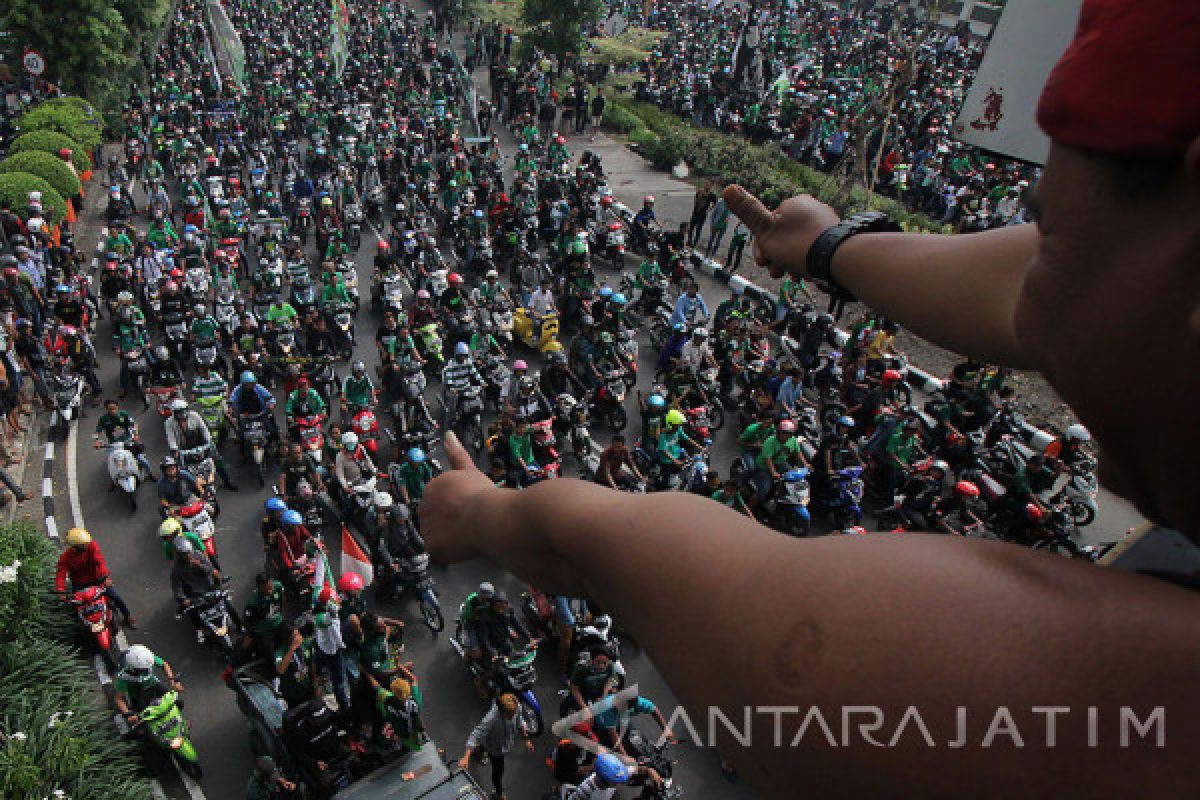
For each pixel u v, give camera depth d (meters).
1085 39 0.59
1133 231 0.57
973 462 17.88
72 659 11.55
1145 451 0.61
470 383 18.16
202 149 32.53
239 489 16.83
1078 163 0.60
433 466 16.61
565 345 22.78
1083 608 0.58
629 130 39.81
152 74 39.69
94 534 15.45
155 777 11.10
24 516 15.70
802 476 16.08
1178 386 0.55
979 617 0.59
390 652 11.80
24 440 17.67
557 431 18.50
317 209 28.36
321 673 11.03
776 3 58.84
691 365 19.58
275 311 20.50
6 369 17.52
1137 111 0.54
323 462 16.94
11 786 9.37
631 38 58.00
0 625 11.41
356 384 17.97
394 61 46.75
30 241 21.80
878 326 20.81
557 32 41.81
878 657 0.60
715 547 0.75
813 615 0.64
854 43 52.09
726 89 41.50
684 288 22.22
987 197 29.94
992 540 0.67
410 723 10.11
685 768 11.61
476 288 24.33
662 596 0.75
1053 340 0.65
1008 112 3.60
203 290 22.20
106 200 29.69
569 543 0.89
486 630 12.25
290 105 37.94
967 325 1.14
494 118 41.44
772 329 22.83
